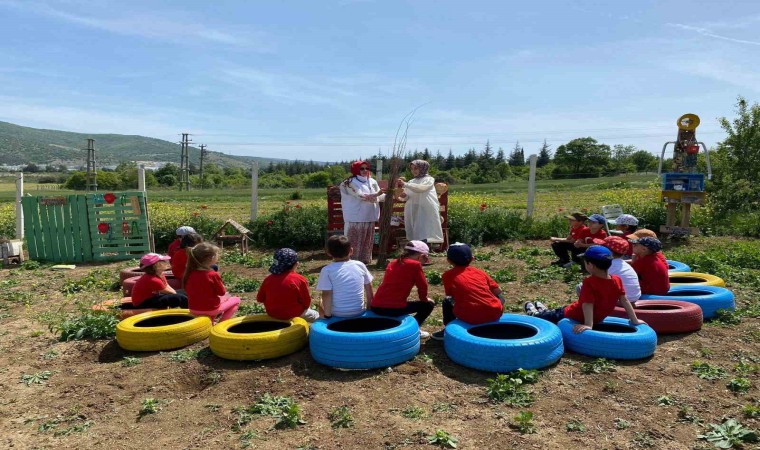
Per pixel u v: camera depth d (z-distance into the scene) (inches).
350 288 223.3
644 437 151.4
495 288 225.1
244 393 184.5
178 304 269.4
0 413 178.1
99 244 500.7
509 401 172.4
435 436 150.7
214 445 151.6
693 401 173.0
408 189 412.2
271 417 166.2
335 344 197.9
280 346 211.2
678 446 146.9
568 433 154.1
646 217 573.3
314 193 1717.5
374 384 188.2
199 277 248.8
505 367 192.7
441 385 186.9
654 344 209.0
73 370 213.6
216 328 220.7
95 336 248.7
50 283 396.8
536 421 161.0
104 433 161.9
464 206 603.5
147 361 216.4
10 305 327.0
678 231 523.8
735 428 152.6
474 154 3284.9
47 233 502.3
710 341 228.7
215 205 1122.0
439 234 426.3
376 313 226.4
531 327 213.6
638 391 180.2
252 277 399.2
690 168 537.3
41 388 197.0
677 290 276.5
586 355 209.5
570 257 402.6
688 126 535.5
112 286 374.6
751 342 228.1
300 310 235.0
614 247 246.7
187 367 207.8
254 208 592.1
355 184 413.4
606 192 1177.4
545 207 884.0
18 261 492.7
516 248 517.7
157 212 597.0
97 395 188.4
